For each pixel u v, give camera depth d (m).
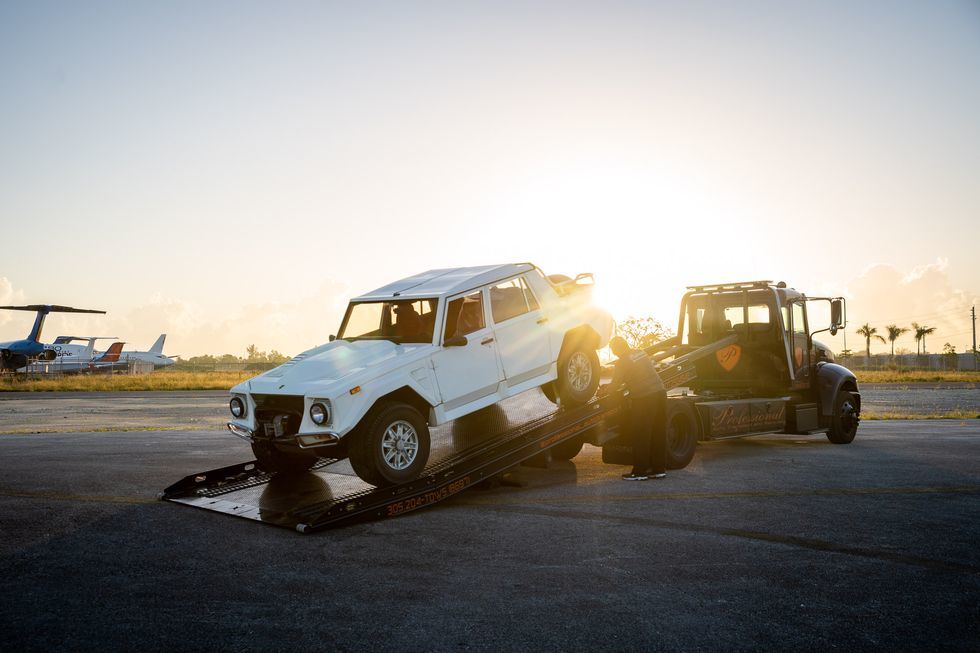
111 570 5.00
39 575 4.89
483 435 8.33
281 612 4.14
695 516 6.49
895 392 31.36
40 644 3.70
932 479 8.41
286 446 7.10
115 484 8.38
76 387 36.69
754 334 11.29
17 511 6.90
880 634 3.80
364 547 5.55
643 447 8.42
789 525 6.14
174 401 26.02
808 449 11.33
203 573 4.91
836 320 11.73
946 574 4.80
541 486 8.11
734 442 12.43
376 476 6.68
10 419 18.38
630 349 8.59
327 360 7.30
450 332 7.41
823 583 4.62
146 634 3.83
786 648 3.62
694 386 11.98
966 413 19.11
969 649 3.62
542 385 8.61
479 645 3.65
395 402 6.92
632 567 4.96
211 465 9.84
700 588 4.52
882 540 5.66
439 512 6.81
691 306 12.02
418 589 4.53
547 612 4.11
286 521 6.20
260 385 7.20
